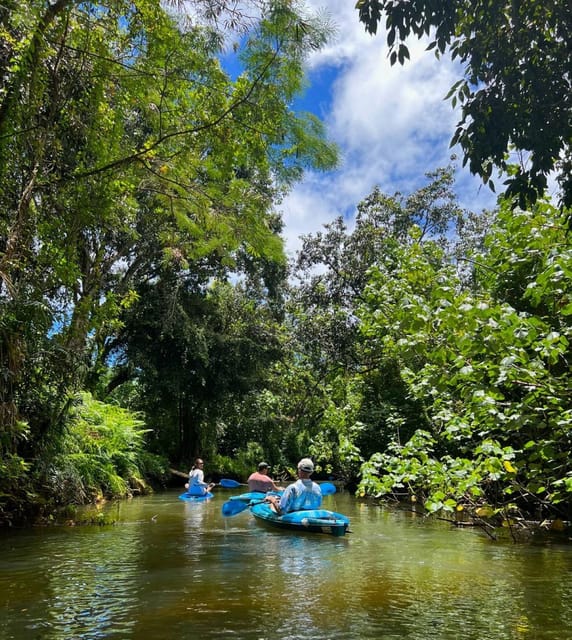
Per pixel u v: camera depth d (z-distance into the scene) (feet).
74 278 24.53
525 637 11.66
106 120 23.18
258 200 25.86
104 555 20.34
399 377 45.75
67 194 23.70
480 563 18.99
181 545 22.63
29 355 24.23
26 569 17.94
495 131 13.92
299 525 26.40
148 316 63.67
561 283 19.99
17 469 25.08
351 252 65.57
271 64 20.13
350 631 12.01
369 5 13.83
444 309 18.98
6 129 19.83
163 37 19.80
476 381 20.36
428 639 11.54
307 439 84.12
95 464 39.55
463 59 14.73
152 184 27.09
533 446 20.93
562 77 13.48
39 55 19.11
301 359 83.76
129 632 11.85
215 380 69.97
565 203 14.28
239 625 12.35
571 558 19.75
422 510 34.73
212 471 73.92
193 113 22.25
